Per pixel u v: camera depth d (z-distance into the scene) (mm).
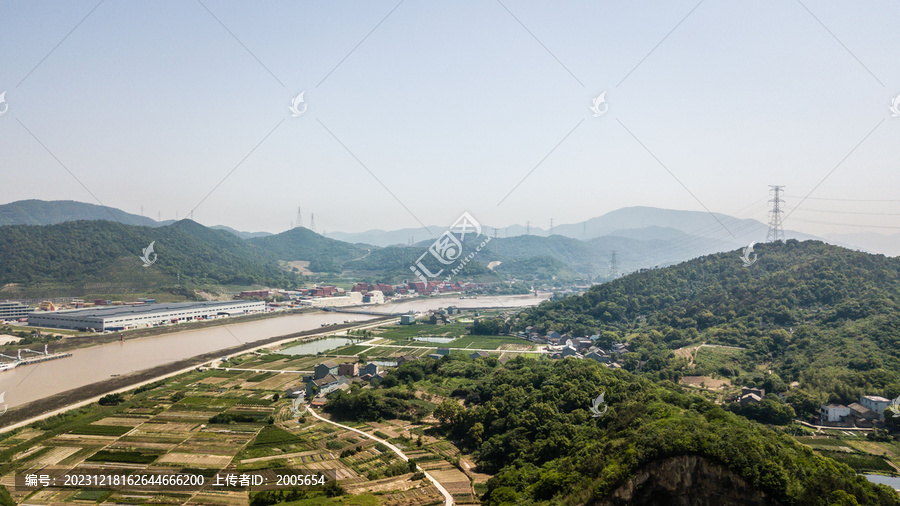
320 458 145375
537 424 147875
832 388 172000
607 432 131000
